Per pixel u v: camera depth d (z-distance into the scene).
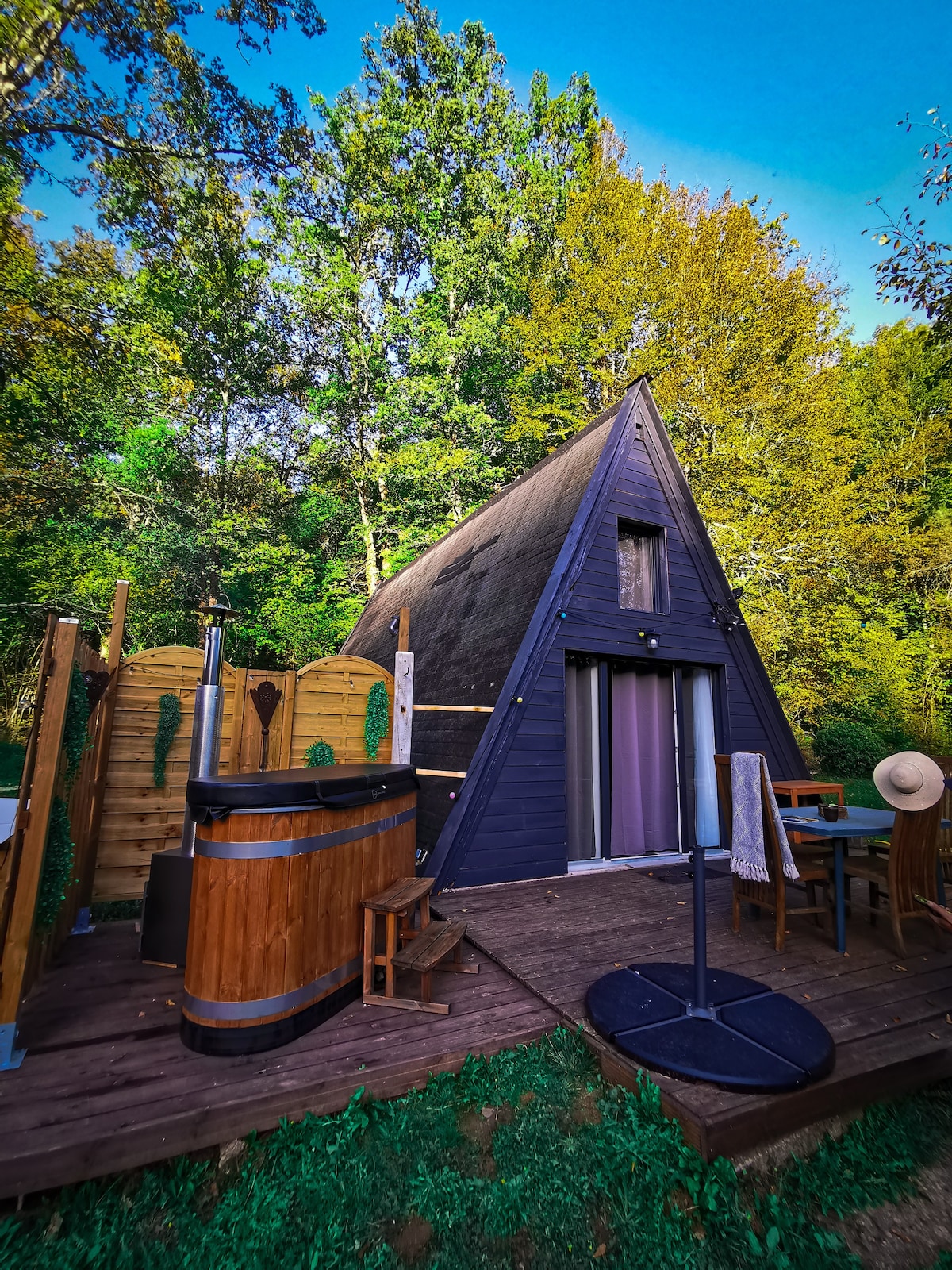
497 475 21.08
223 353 23.28
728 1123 2.20
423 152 25.64
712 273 18.58
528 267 22.64
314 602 20.88
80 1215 2.02
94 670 4.73
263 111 14.55
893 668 16.67
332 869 3.19
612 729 6.96
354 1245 1.93
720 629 7.74
